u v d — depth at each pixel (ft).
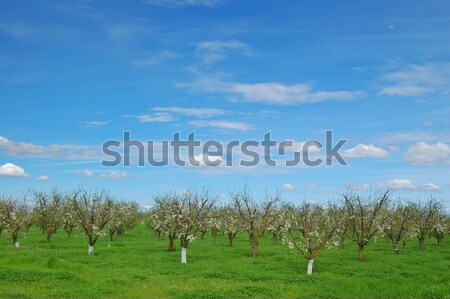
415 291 88.43
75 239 212.23
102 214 168.96
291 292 92.38
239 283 101.35
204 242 213.05
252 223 156.35
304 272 123.34
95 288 89.04
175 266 124.88
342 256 158.81
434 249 191.21
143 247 176.14
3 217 176.76
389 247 199.41
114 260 134.10
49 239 197.57
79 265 113.09
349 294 88.94
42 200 217.77
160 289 91.04
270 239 235.61
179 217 155.22
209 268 121.29
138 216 276.41
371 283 102.99
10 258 119.24
